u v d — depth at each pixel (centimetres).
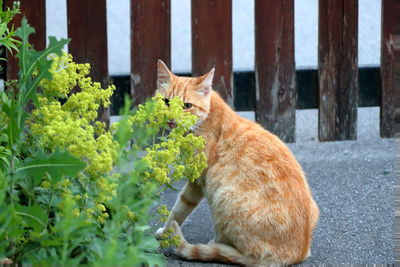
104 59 1122
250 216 784
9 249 595
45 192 631
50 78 627
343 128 1199
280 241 786
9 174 591
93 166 609
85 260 615
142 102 1145
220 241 819
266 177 801
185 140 718
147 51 1135
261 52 1156
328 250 851
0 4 722
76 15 1104
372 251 850
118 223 630
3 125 674
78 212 613
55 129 613
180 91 852
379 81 1201
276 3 1145
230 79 1155
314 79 1186
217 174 824
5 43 712
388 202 1002
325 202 1003
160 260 689
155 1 1125
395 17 1177
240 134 838
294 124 1184
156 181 691
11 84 777
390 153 1217
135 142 714
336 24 1163
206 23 1135
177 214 865
